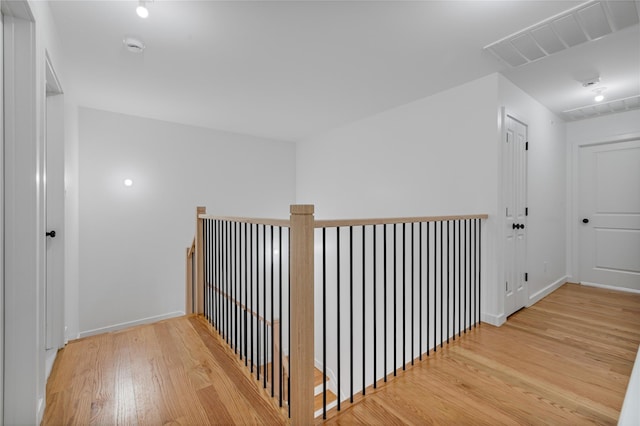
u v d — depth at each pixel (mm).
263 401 1551
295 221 1351
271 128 4449
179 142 4160
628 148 3629
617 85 2875
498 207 2596
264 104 3391
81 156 3455
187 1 1710
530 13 1811
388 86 2889
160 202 3998
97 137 3557
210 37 2076
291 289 1389
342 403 1541
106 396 1574
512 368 1863
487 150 2656
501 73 2625
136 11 1717
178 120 4008
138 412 1457
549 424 1375
